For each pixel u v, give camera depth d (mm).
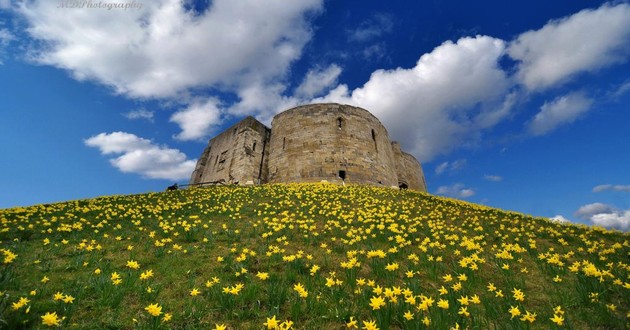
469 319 4750
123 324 4598
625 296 5301
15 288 5531
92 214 14117
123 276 6352
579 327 4570
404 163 52344
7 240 9109
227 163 38281
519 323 4430
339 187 24047
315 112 37062
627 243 9469
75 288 5656
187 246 9305
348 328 4570
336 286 5957
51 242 9086
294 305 4941
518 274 7094
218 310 5105
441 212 15914
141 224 12328
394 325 4730
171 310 5098
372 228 11328
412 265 7551
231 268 7227
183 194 21188
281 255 8305
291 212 15000
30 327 4273
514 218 14695
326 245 9297
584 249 9219
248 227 11914
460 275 6043
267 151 39000
